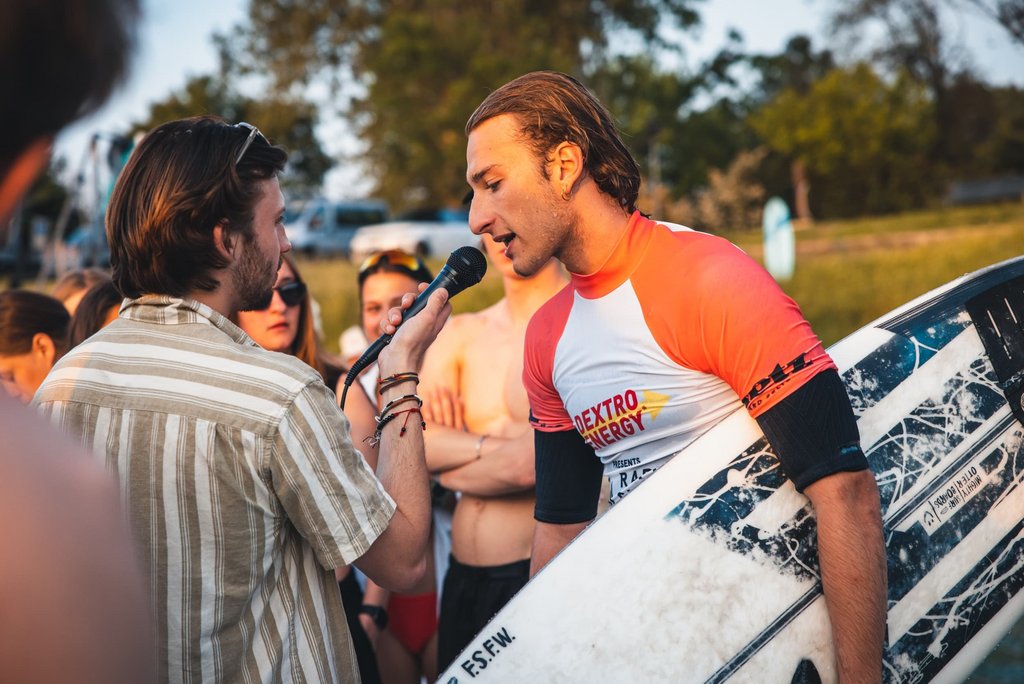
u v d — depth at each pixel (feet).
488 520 7.92
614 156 5.31
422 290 5.83
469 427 8.32
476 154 5.30
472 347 8.50
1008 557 5.81
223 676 4.30
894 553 5.47
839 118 117.91
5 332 7.97
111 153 19.10
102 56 2.14
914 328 6.11
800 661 5.19
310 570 4.70
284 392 4.32
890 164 118.73
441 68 96.73
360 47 109.70
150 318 4.51
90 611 1.97
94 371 4.40
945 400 5.90
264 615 4.46
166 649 4.22
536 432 6.20
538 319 6.02
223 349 4.41
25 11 2.01
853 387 5.77
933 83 111.34
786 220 45.68
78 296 10.37
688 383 5.21
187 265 4.45
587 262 5.38
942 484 5.71
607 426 5.61
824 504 4.59
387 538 4.65
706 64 113.60
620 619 5.38
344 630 4.85
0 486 1.95
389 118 102.47
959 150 121.08
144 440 4.22
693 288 4.96
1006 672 11.38
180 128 4.52
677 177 115.75
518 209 5.24
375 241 74.69
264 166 4.64
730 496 5.34
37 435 2.12
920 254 44.37
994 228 53.26
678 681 5.25
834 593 4.61
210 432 4.21
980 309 6.28
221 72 115.34
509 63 92.89
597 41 104.73
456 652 7.96
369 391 9.50
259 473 4.24
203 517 4.20
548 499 6.11
